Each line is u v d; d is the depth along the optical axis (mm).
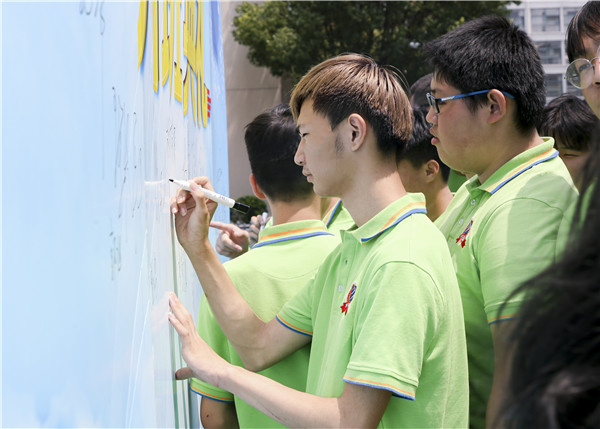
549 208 1151
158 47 1109
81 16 665
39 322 548
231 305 1265
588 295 496
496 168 1288
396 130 1076
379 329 932
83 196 658
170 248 1199
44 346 556
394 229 1028
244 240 1696
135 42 909
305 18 11758
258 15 12250
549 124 1683
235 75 12781
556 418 471
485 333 1226
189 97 1528
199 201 1211
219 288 1259
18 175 516
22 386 517
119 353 782
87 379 659
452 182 2252
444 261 1021
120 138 808
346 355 1013
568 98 1711
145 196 967
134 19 907
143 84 966
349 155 1072
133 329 861
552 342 502
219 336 1423
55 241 583
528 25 11062
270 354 1257
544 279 540
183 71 1429
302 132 1108
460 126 1277
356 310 1005
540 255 1113
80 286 643
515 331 551
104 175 731
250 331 1267
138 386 887
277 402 992
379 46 12102
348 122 1062
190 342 1115
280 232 1425
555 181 1190
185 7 1478
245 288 1365
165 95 1183
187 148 1475
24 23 534
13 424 502
